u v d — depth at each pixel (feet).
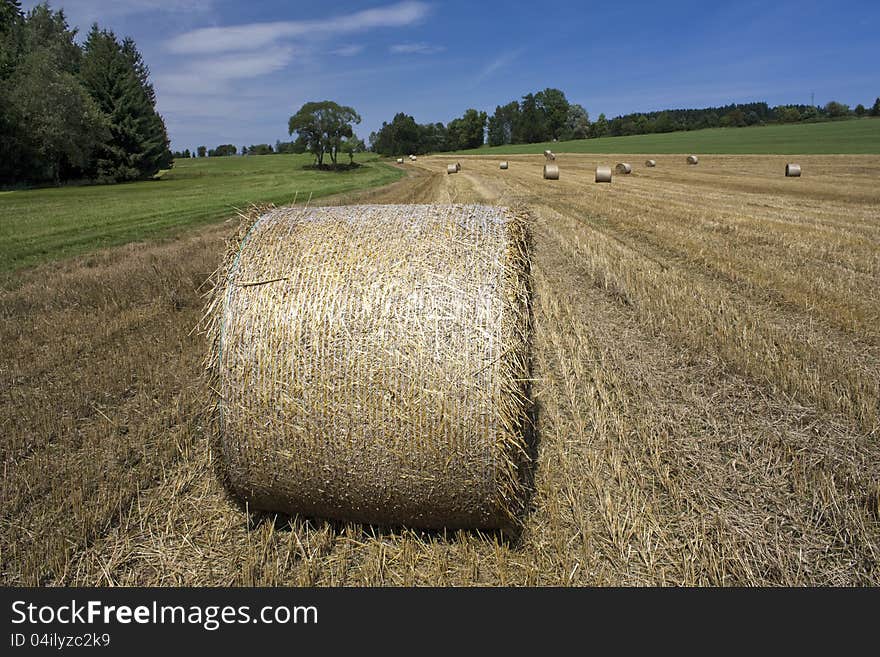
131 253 44.16
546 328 25.27
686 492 13.74
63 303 29.91
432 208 13.74
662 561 11.75
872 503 13.21
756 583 11.14
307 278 11.99
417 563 11.98
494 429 11.26
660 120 392.88
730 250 38.40
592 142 331.57
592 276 33.30
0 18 189.98
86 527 12.67
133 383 20.36
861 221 50.06
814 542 12.13
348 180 153.69
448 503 11.78
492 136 447.83
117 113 183.21
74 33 223.10
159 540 12.57
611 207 62.69
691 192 80.53
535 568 11.58
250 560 11.76
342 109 249.96
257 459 12.03
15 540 12.41
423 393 11.29
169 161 220.64
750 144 216.13
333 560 12.12
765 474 14.42
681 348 22.56
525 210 14.26
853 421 16.75
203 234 53.83
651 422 16.99
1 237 53.21
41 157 162.61
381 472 11.62
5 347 23.43
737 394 18.65
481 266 11.93
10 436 16.47
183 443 16.29
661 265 35.55
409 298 11.55
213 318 12.39
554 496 13.58
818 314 25.66
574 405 18.17
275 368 11.68
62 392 19.25
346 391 11.47
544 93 418.72
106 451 15.74
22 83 156.04
